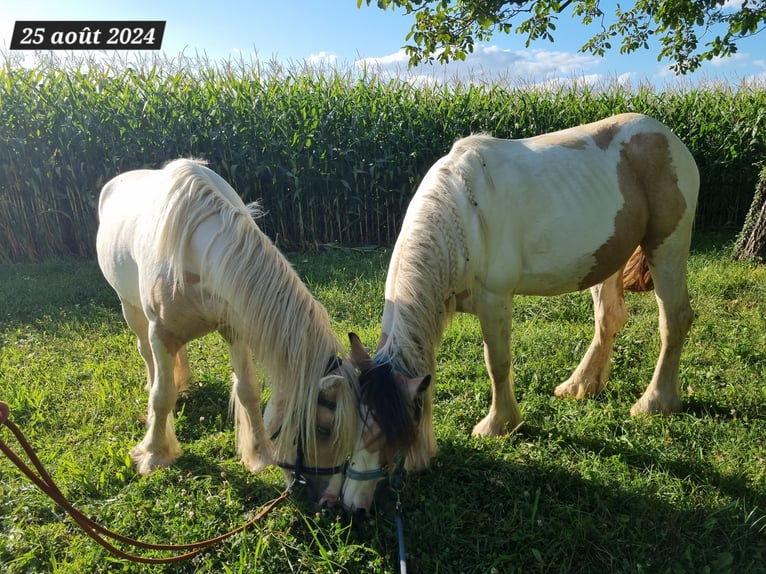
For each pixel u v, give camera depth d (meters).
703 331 4.10
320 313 2.02
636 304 4.98
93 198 7.15
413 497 2.40
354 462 1.91
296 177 7.16
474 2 5.15
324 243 7.73
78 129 7.04
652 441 2.75
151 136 7.31
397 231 8.04
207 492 2.51
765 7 5.07
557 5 5.66
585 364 3.41
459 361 3.87
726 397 3.18
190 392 3.50
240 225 2.09
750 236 6.08
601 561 2.07
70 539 2.24
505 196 2.57
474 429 2.98
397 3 5.41
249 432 2.60
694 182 2.91
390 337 2.17
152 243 2.30
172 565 2.09
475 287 2.61
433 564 2.06
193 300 2.21
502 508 2.35
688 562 2.02
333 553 2.08
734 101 8.86
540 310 4.87
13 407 3.27
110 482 2.62
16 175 7.04
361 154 7.61
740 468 2.52
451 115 7.95
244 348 2.50
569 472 2.55
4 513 2.42
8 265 6.95
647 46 6.43
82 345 4.27
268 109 7.44
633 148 2.83
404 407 1.84
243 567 2.01
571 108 8.60
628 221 2.77
